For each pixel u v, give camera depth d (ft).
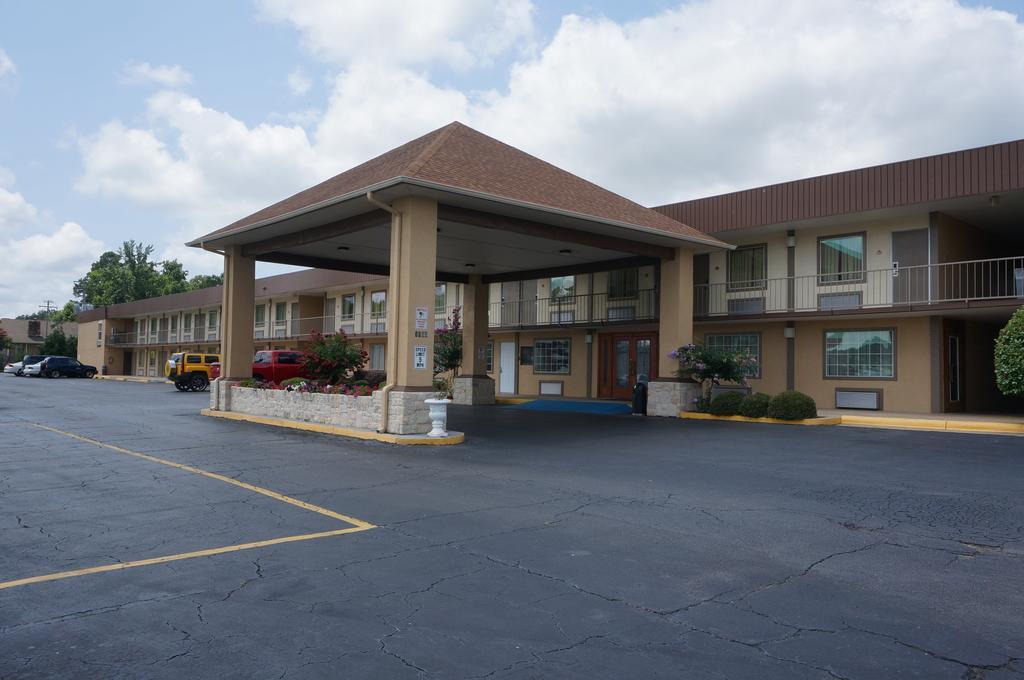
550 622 15.14
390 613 15.60
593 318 90.53
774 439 48.11
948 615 15.65
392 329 48.03
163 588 17.16
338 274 125.39
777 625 15.02
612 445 45.09
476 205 49.55
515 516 25.02
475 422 61.36
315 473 34.06
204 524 23.68
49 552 20.25
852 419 58.90
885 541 21.83
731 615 15.58
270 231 59.36
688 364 64.85
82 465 36.11
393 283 47.85
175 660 13.15
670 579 18.07
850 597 16.80
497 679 12.45
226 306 67.26
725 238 77.77
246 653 13.47
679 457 39.68
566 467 36.14
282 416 59.26
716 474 33.94
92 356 222.48
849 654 13.55
